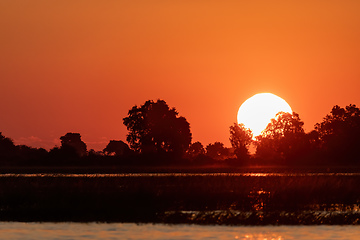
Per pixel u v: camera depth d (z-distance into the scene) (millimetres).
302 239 161750
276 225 180875
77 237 163625
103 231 172125
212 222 184750
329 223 184000
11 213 198250
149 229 174625
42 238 162625
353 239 161750
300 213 198625
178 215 194500
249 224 182250
